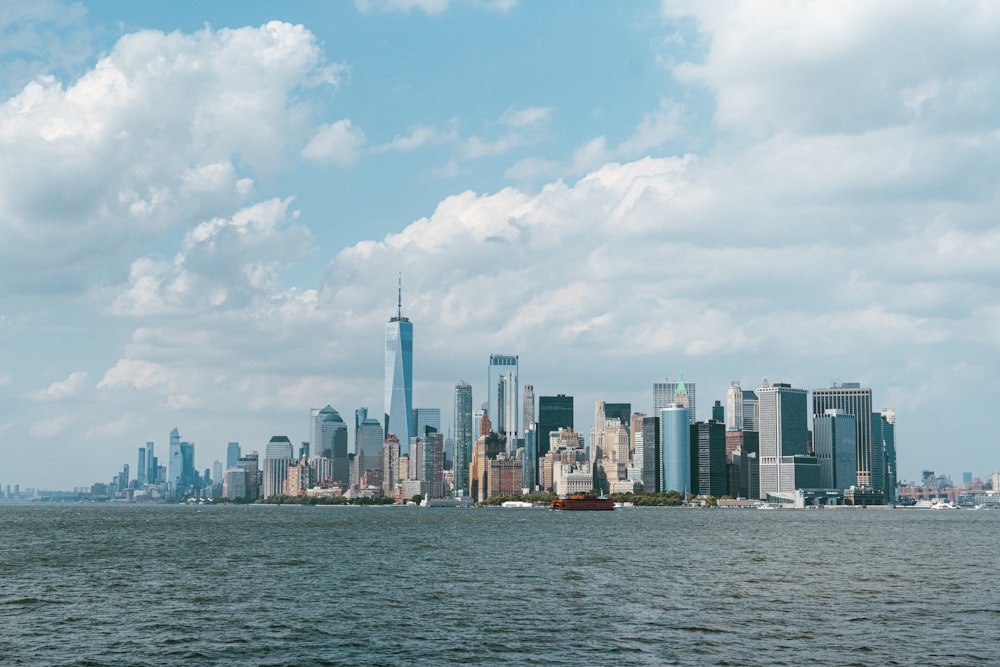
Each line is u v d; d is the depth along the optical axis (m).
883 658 86.69
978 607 117.94
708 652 89.25
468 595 130.12
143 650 91.25
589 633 99.06
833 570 169.38
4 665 85.25
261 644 93.94
